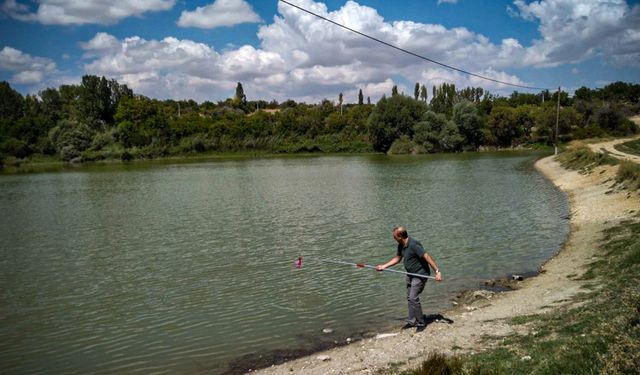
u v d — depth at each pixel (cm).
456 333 1169
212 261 2056
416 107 10362
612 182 3262
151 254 2212
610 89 15700
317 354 1141
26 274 1962
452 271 1783
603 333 880
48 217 3316
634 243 1702
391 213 3059
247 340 1252
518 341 1023
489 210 3067
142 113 12694
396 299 1512
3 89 14000
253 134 11894
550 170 5469
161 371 1109
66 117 13125
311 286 1677
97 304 1586
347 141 11356
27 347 1277
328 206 3428
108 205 3803
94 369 1138
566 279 1541
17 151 10375
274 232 2598
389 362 1031
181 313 1471
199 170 7369
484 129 10775
